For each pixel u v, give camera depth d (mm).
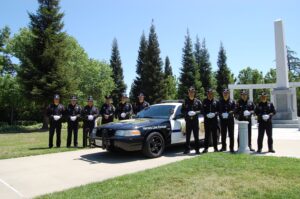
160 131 9133
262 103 9398
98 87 41406
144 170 6965
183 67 52594
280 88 24109
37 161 8766
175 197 4984
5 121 41781
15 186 6207
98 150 10609
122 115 11594
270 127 9312
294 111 30375
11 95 36469
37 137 17922
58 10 30156
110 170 7406
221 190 5246
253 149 9766
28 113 43062
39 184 6309
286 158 7758
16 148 11555
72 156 9477
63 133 19391
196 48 59938
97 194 5262
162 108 10133
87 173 7148
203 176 6137
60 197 5188
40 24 29438
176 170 6680
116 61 63625
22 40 34688
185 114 9422
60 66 29047
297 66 62031
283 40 24406
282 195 4891
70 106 11609
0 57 42625
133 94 57312
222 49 60406
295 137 13852
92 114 11477
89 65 40469
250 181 5707
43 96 28312
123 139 8344
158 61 50750
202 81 58062
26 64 28797
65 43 30297
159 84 50438
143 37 57469
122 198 5000
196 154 9352
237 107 9953
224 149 9727
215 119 9539
